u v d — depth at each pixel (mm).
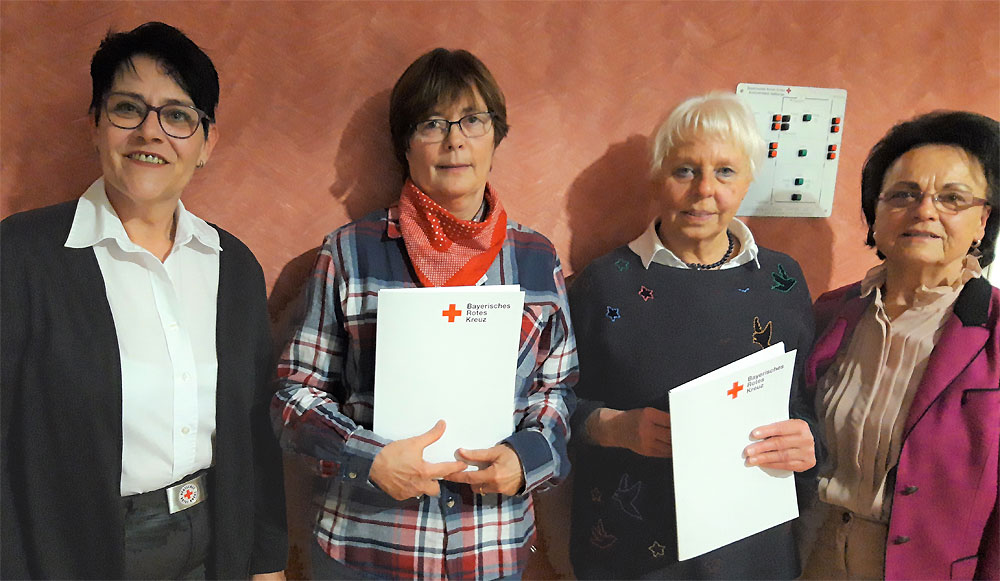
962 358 919
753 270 1074
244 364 884
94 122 778
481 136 901
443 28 1079
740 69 1218
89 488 781
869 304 1063
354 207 1088
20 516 783
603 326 1056
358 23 1045
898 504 939
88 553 795
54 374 757
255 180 1045
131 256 810
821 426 1045
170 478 836
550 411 930
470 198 927
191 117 788
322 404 854
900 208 991
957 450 911
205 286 880
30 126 972
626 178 1195
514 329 850
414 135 899
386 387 835
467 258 888
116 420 784
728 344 1030
